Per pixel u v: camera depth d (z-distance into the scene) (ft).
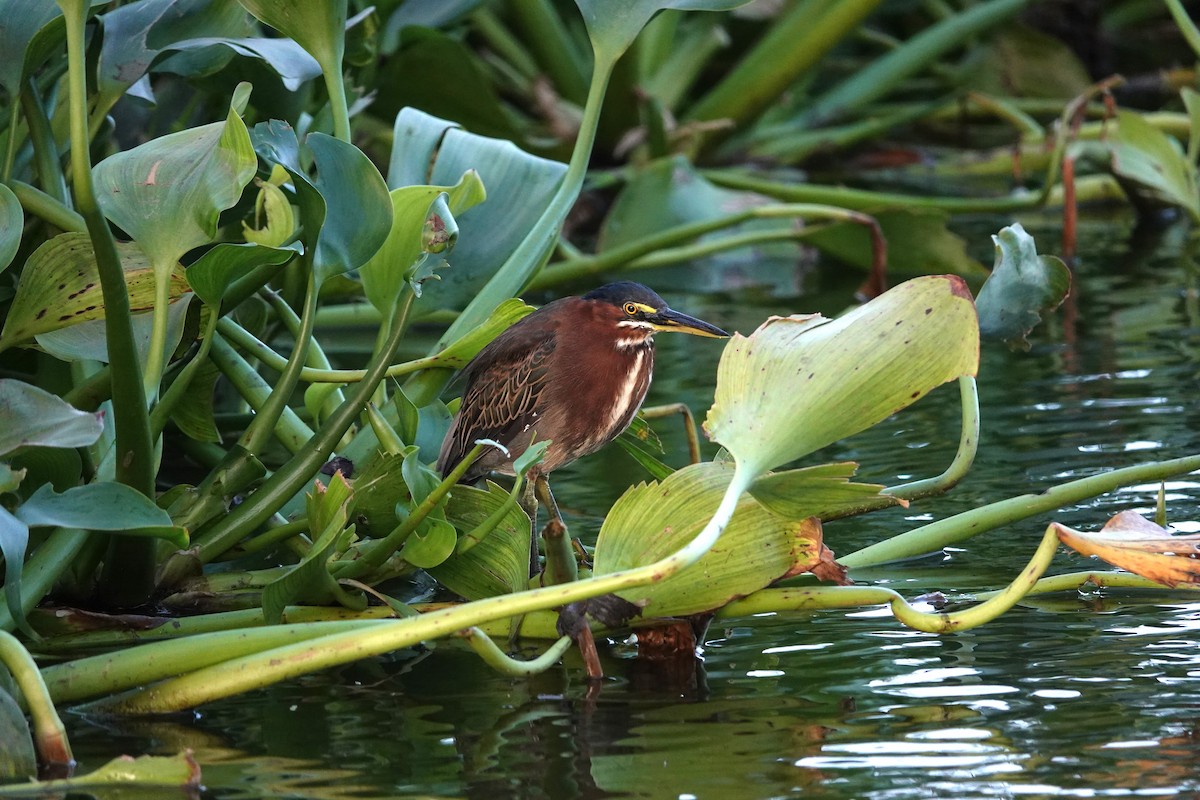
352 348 49.37
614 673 23.48
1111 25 91.45
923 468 34.27
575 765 19.58
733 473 24.49
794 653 24.03
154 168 24.32
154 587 26.84
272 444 39.81
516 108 80.12
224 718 21.68
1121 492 31.63
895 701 21.57
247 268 24.17
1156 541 22.02
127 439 23.45
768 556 23.99
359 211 25.49
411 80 59.52
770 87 72.64
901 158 81.56
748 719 21.09
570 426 30.76
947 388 42.63
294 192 26.48
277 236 26.08
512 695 22.52
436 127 34.91
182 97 43.34
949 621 22.77
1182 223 65.51
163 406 25.59
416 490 24.22
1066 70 84.69
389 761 19.89
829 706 21.50
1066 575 26.00
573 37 78.48
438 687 22.99
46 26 26.23
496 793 18.75
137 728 21.29
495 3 83.71
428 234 26.53
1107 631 24.39
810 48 71.97
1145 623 24.73
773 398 22.65
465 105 60.29
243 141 23.65
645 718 21.33
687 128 68.59
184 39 30.68
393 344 26.91
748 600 24.72
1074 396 40.06
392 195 26.07
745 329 49.78
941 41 79.10
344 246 26.00
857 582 27.45
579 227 70.38
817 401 22.67
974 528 28.04
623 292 30.53
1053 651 23.48
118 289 21.75
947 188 73.92
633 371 30.81
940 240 56.39
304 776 19.40
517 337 30.99
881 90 79.10
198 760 20.04
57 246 25.25
